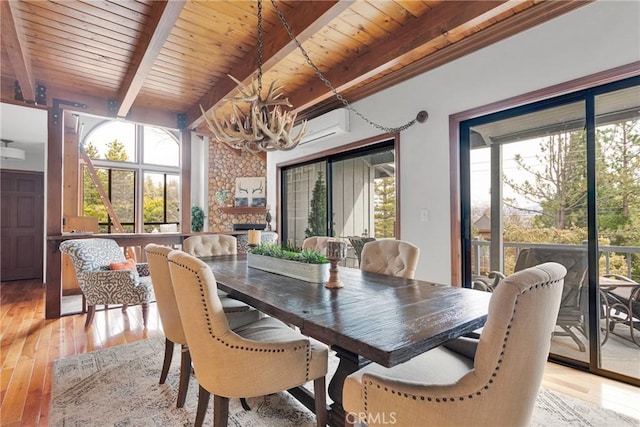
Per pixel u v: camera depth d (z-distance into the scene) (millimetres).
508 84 2691
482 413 979
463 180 3061
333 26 2797
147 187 8516
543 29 2498
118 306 4152
